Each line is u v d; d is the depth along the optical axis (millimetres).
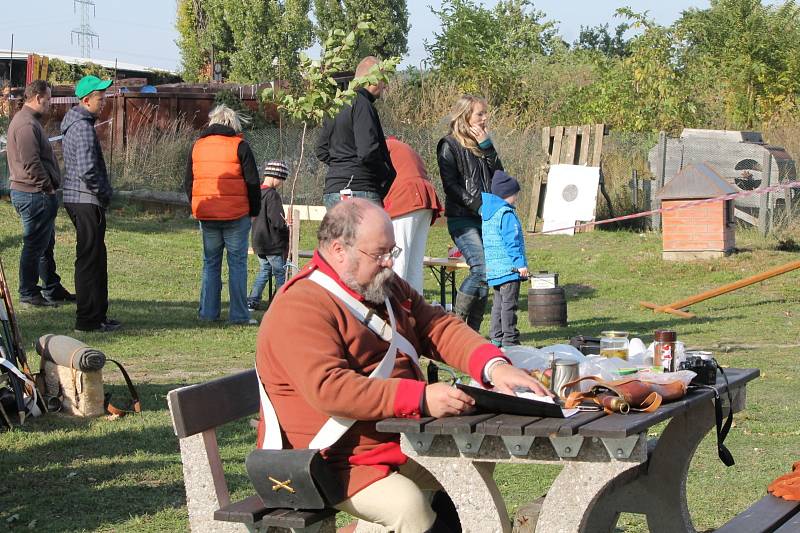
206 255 11828
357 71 8984
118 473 5859
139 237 17703
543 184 21281
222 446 6473
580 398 3461
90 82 10344
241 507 3572
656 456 4480
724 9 27844
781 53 26609
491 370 3900
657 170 20016
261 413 3801
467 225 10023
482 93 26625
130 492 5516
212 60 51344
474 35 27594
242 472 5855
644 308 14133
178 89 24734
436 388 3438
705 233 16875
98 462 6082
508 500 5426
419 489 3623
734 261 16688
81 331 10836
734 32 27125
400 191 9250
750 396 8180
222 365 9336
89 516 5117
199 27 55656
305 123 9672
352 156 9000
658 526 4508
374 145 8867
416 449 3377
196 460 3900
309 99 9305
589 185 20531
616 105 24922
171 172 22047
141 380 8562
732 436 6891
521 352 4148
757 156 19359
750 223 19109
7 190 18453
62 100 24141
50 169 12016
